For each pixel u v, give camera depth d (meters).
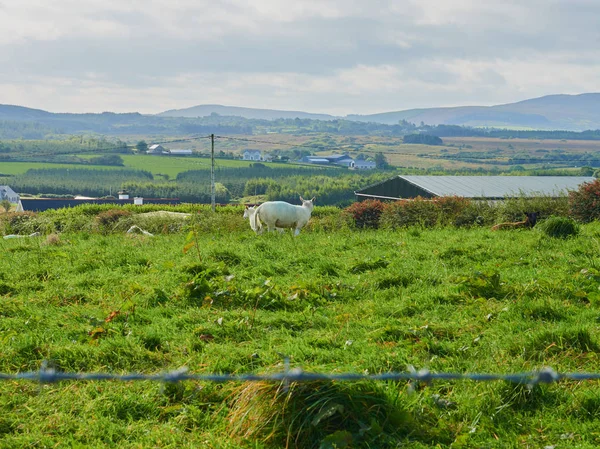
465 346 6.81
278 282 10.06
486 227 19.91
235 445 4.86
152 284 9.74
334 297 9.20
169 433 5.10
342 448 4.68
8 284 9.73
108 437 5.07
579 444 4.77
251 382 5.38
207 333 7.43
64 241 15.50
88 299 9.11
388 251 12.67
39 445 4.96
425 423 5.17
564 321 7.66
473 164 184.75
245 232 18.75
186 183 117.31
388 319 7.89
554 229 14.99
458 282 9.65
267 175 125.50
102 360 6.50
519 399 5.48
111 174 135.75
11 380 5.94
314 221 24.16
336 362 6.29
